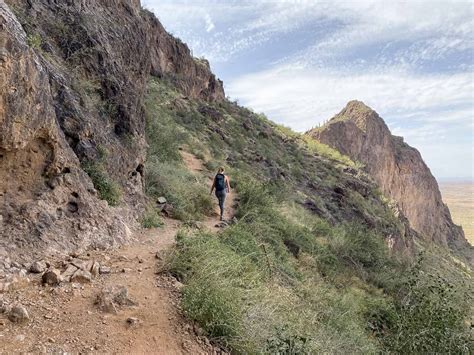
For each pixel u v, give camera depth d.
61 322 3.96
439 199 94.75
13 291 4.21
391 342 7.57
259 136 38.09
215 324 4.60
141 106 10.61
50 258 5.08
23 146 5.12
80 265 5.09
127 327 4.20
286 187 23.97
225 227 10.38
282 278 9.00
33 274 4.67
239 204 13.94
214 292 4.89
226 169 19.64
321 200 28.25
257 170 26.11
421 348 6.97
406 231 42.59
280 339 4.59
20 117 4.91
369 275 15.30
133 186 8.86
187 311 4.70
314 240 14.63
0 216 4.95
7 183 5.20
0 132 4.66
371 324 9.29
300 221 17.22
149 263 5.95
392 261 17.38
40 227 5.28
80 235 5.81
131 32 11.37
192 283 5.17
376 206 38.78
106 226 6.45
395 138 92.06
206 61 51.44
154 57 35.56
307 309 7.40
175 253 6.07
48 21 7.89
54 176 5.93
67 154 6.32
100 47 8.91
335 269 13.60
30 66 5.01
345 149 72.25
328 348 5.88
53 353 3.46
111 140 8.33
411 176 84.81
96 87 8.35
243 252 8.41
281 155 36.25
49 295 4.36
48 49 7.42
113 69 9.23
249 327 4.80
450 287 8.58
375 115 81.81
